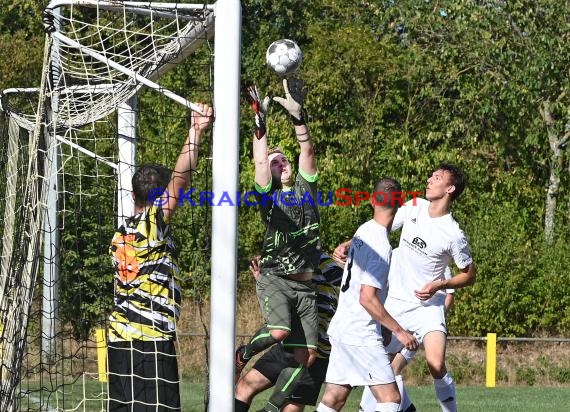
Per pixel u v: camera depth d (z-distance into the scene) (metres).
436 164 50.50
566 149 49.34
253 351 18.11
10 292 19.52
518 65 48.69
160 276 15.01
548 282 47.09
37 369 22.05
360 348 16.83
